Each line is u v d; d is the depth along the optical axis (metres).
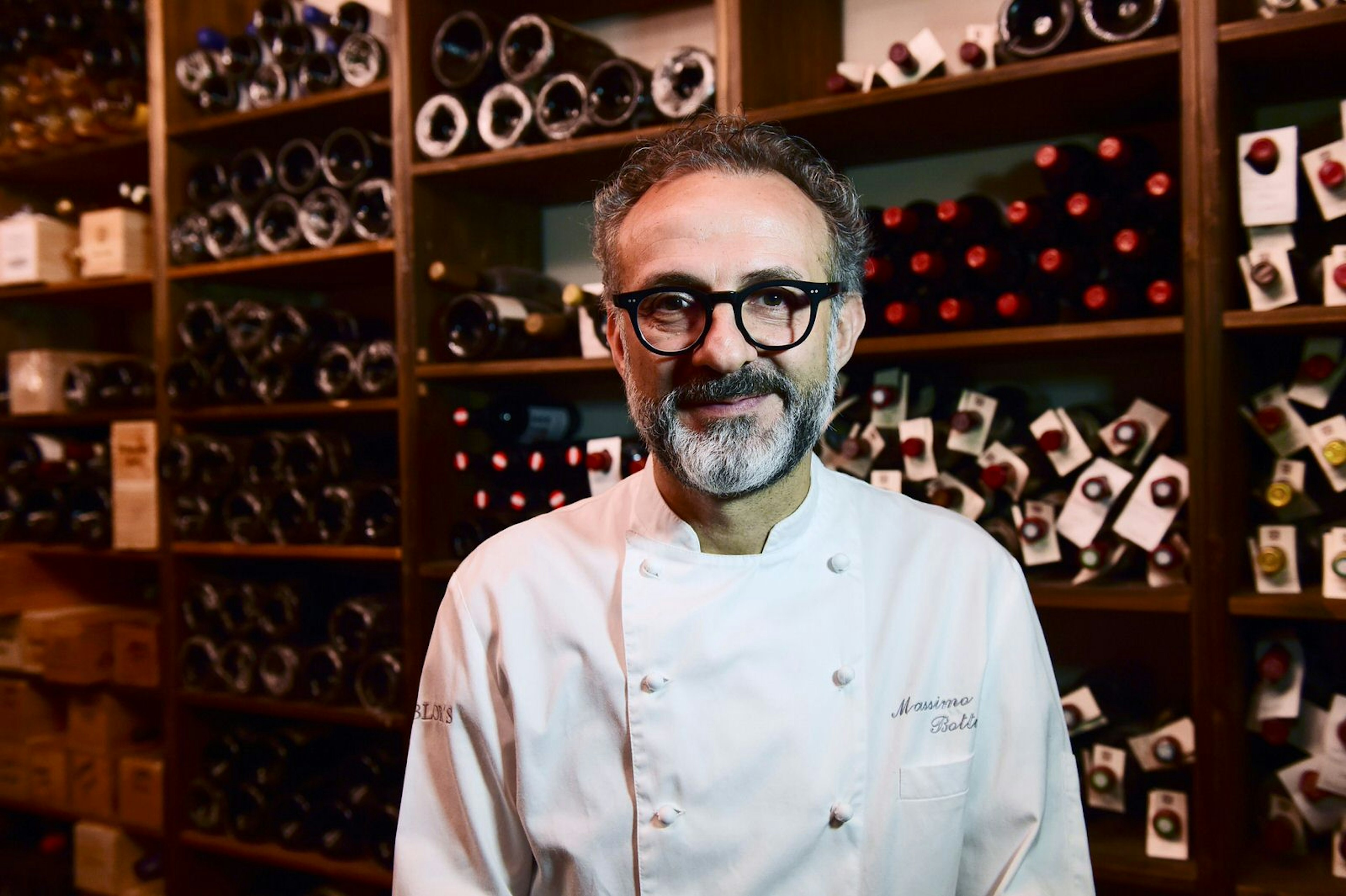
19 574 2.71
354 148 2.30
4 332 2.93
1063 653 2.03
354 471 2.39
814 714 1.02
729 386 0.95
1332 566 1.48
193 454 2.39
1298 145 1.80
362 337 2.56
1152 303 1.57
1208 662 1.51
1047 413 1.70
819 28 2.10
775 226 0.97
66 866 2.81
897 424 1.86
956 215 1.66
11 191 2.98
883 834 1.00
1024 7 1.66
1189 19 1.49
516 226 2.44
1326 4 1.49
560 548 1.13
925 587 1.08
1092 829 1.71
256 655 2.36
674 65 1.90
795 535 1.07
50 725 2.81
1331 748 1.52
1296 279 1.56
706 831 0.99
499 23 2.21
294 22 2.37
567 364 1.97
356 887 2.40
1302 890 1.48
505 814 1.08
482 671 1.09
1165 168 1.90
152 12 2.49
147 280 2.54
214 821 2.41
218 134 2.51
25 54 2.76
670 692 1.01
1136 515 1.62
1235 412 1.58
